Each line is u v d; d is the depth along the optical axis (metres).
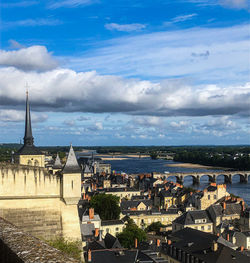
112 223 123.69
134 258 76.81
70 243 44.00
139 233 110.00
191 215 134.88
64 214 45.75
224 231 120.81
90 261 71.88
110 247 89.31
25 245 15.56
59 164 120.62
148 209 159.50
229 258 79.00
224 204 144.75
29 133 121.75
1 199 43.25
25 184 44.38
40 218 44.66
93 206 140.75
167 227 138.62
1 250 16.44
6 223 19.92
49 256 14.16
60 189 45.81
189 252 86.94
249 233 111.06
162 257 92.75
